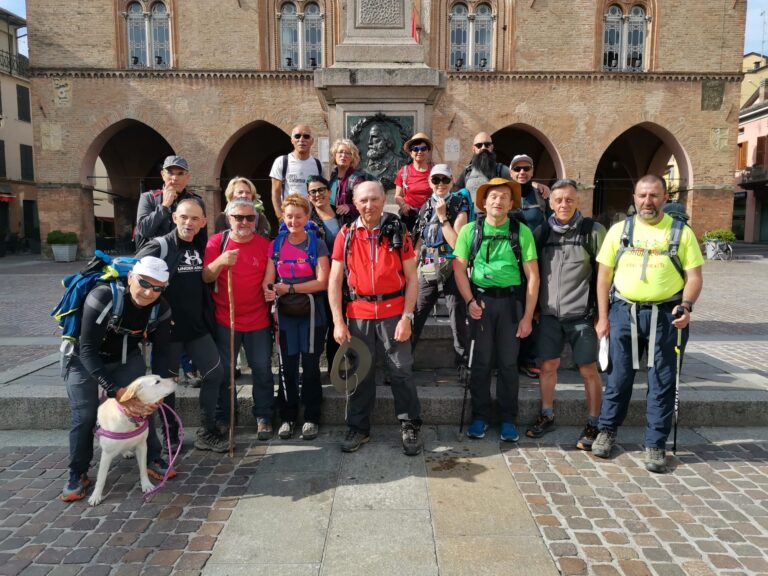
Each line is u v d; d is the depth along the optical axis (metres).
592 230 4.67
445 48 23.73
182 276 4.34
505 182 4.50
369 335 4.54
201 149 23.42
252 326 4.77
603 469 4.30
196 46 23.16
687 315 4.19
